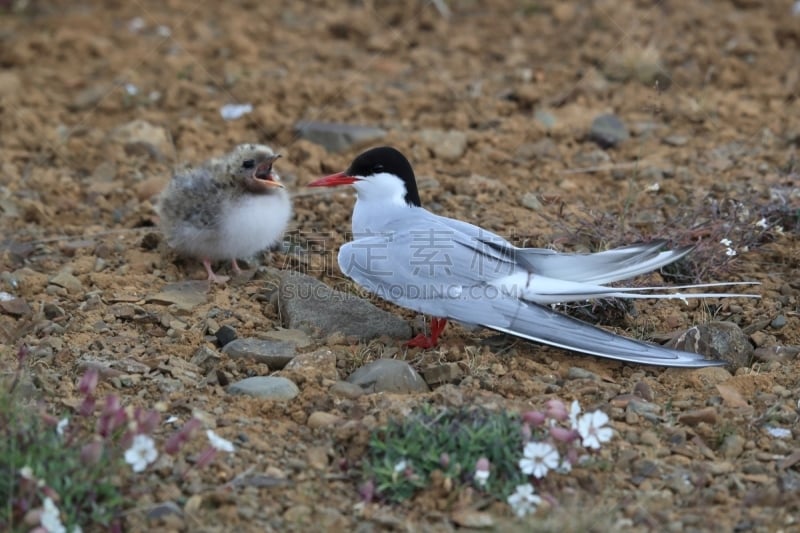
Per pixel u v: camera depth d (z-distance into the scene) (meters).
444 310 9.73
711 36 18.72
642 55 17.31
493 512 7.81
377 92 17.20
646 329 10.64
